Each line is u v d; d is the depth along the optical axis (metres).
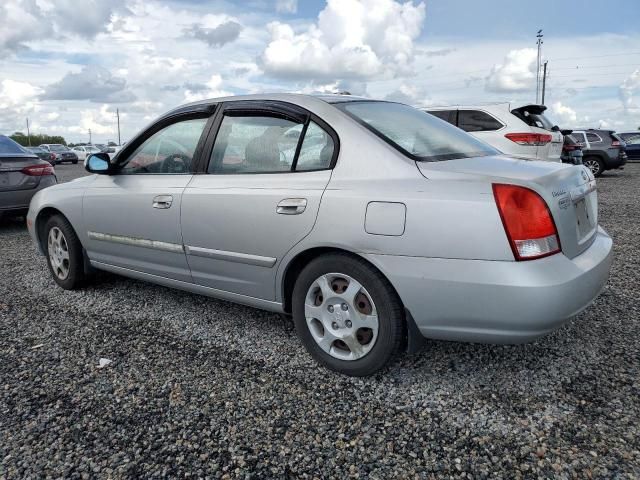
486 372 2.74
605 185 12.71
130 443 2.21
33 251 6.05
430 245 2.33
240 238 2.99
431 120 3.33
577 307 2.31
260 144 3.06
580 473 1.96
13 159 7.04
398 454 2.11
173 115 3.61
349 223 2.53
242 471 2.03
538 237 2.23
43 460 2.11
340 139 2.74
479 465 2.03
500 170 2.45
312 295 2.80
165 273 3.55
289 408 2.46
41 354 3.11
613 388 2.54
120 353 3.10
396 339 2.53
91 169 3.71
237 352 3.08
